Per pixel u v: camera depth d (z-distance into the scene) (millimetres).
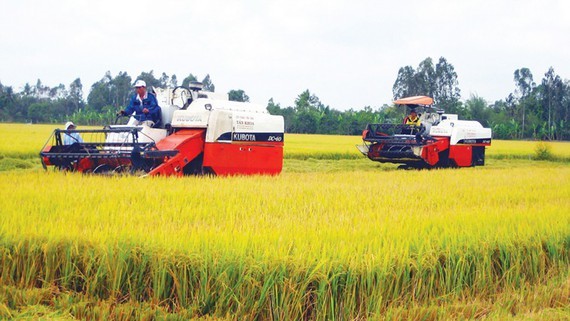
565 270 7141
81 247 5867
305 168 22562
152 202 8156
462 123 22438
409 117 22766
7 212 6777
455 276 6355
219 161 13766
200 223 7020
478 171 17891
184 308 5555
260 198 9156
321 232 6488
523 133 90250
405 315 5699
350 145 38625
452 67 87062
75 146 13258
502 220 7965
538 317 5719
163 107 14617
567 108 99812
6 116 101125
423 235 6723
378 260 5832
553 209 9000
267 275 5523
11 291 5539
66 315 5250
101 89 96375
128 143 12352
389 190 11195
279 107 88125
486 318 5797
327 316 5629
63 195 8305
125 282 5719
